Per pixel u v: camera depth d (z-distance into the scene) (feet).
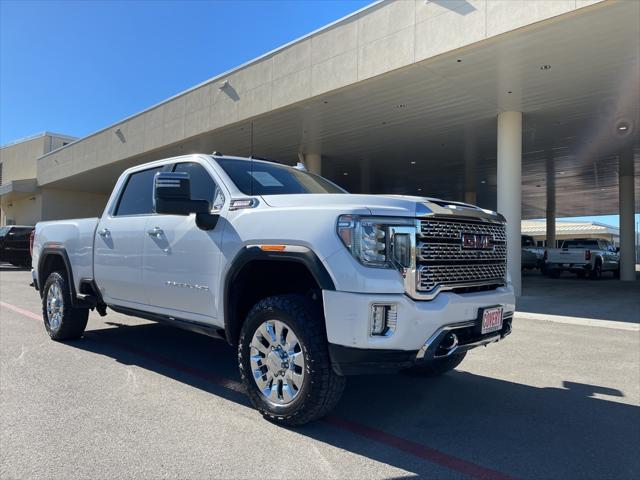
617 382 16.97
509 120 48.55
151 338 22.38
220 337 14.16
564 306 37.58
